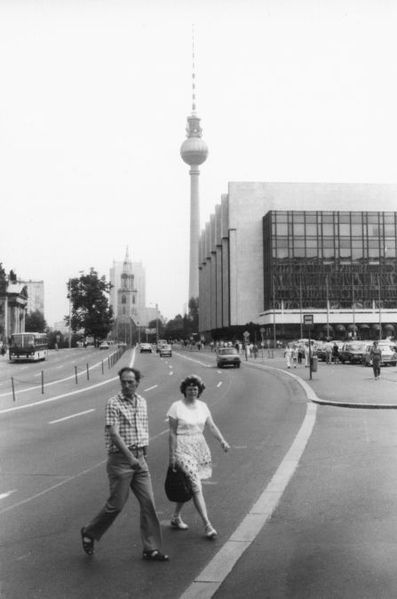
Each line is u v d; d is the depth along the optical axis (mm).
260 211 114062
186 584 5816
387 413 19453
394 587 5625
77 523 7891
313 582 5793
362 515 8023
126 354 87188
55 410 21484
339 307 106375
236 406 21953
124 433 6664
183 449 7453
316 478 10312
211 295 146375
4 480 10461
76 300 130125
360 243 108125
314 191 113312
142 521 6594
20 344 64000
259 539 7133
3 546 7000
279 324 104750
